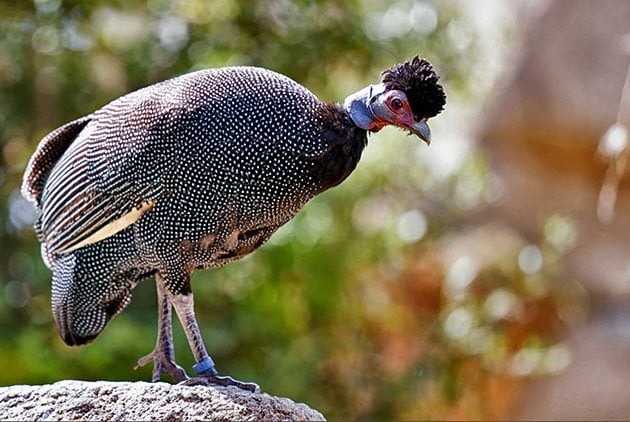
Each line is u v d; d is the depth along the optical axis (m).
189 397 7.79
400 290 17.14
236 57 15.89
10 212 16.06
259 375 15.52
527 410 17.05
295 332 16.16
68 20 16.16
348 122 7.87
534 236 17.88
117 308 8.76
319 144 7.80
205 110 7.89
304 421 8.02
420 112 7.78
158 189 8.01
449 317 16.94
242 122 7.83
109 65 16.38
